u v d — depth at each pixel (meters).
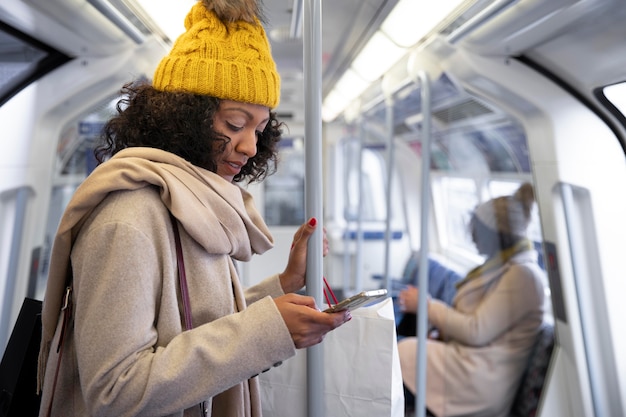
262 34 0.83
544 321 2.14
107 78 2.04
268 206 5.17
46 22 1.59
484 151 2.96
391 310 0.95
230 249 0.74
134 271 0.62
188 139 0.74
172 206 0.67
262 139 1.00
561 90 1.87
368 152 5.31
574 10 1.36
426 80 2.23
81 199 0.66
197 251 0.72
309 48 0.85
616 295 1.86
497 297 2.39
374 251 5.23
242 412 0.80
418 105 3.41
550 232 1.96
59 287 0.72
